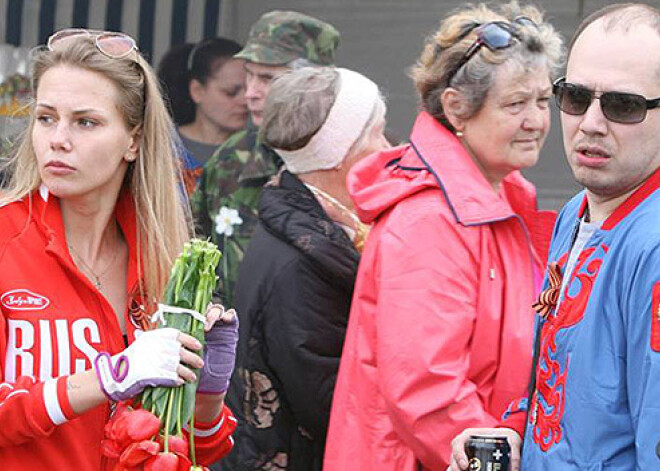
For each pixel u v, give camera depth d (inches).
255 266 337.4
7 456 230.8
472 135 304.8
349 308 333.4
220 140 489.7
